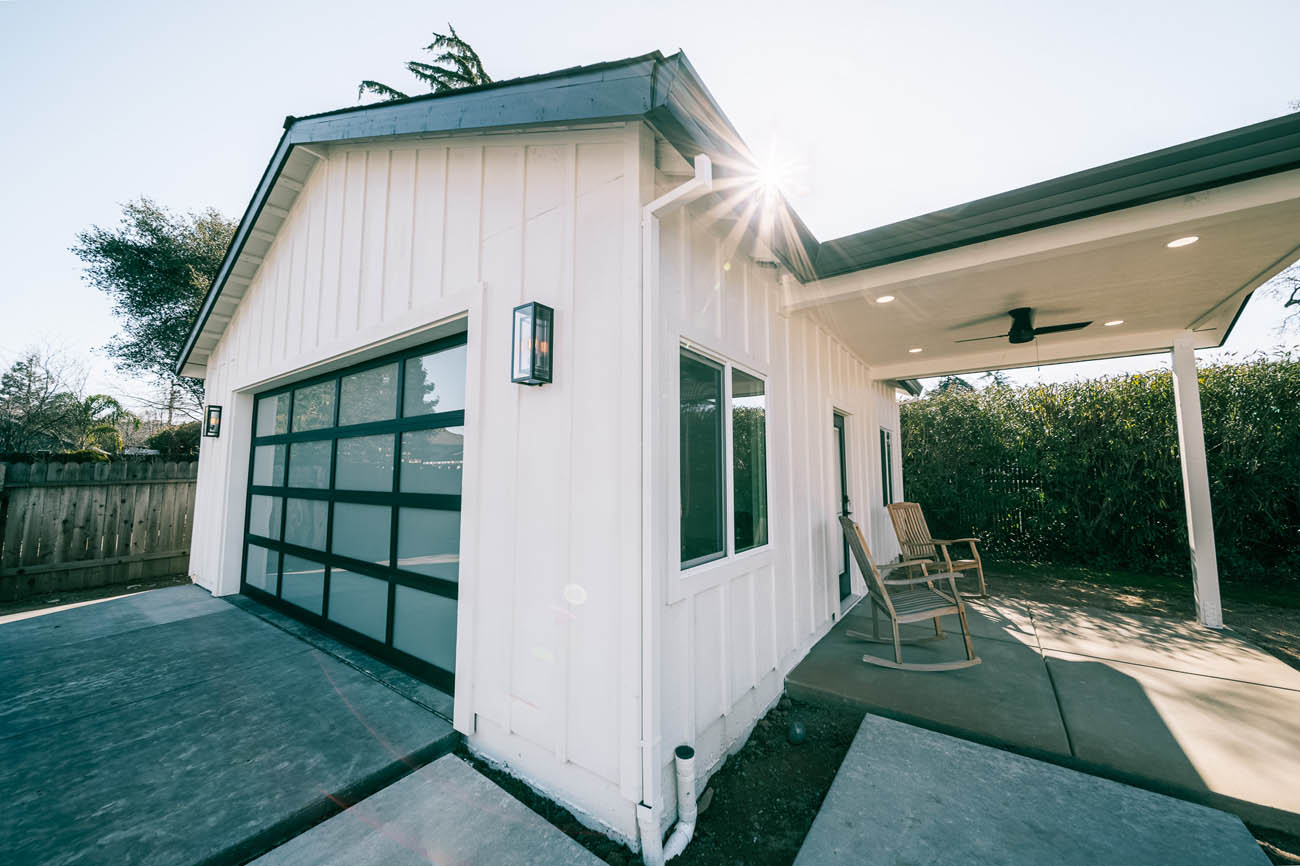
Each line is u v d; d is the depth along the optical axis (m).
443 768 2.24
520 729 2.25
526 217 2.52
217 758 2.22
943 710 2.71
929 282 3.13
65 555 5.91
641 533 1.94
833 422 4.78
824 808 1.95
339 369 4.08
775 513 3.32
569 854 1.72
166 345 13.01
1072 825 1.83
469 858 1.70
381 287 3.36
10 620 4.25
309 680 3.03
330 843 1.76
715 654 2.51
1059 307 3.87
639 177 2.09
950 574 3.55
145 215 12.62
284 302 4.49
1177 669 3.23
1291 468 6.00
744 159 2.17
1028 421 7.57
